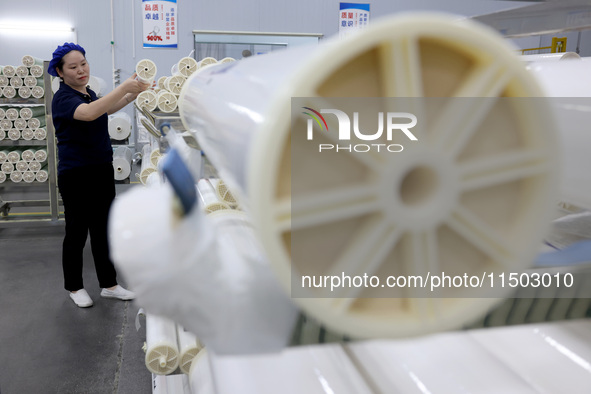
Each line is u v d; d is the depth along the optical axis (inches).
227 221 23.6
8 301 108.1
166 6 252.5
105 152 101.8
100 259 107.3
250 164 10.8
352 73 11.5
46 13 241.4
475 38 11.1
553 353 27.2
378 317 12.2
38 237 151.9
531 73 11.5
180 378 52.6
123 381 81.3
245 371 29.5
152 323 52.5
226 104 17.5
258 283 13.4
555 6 30.5
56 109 96.3
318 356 30.7
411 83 11.0
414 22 10.7
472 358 27.6
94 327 97.9
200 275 12.6
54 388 79.0
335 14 269.4
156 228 12.4
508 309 16.1
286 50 18.2
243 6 261.1
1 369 83.3
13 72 143.6
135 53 254.5
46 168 164.6
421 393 25.5
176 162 12.1
